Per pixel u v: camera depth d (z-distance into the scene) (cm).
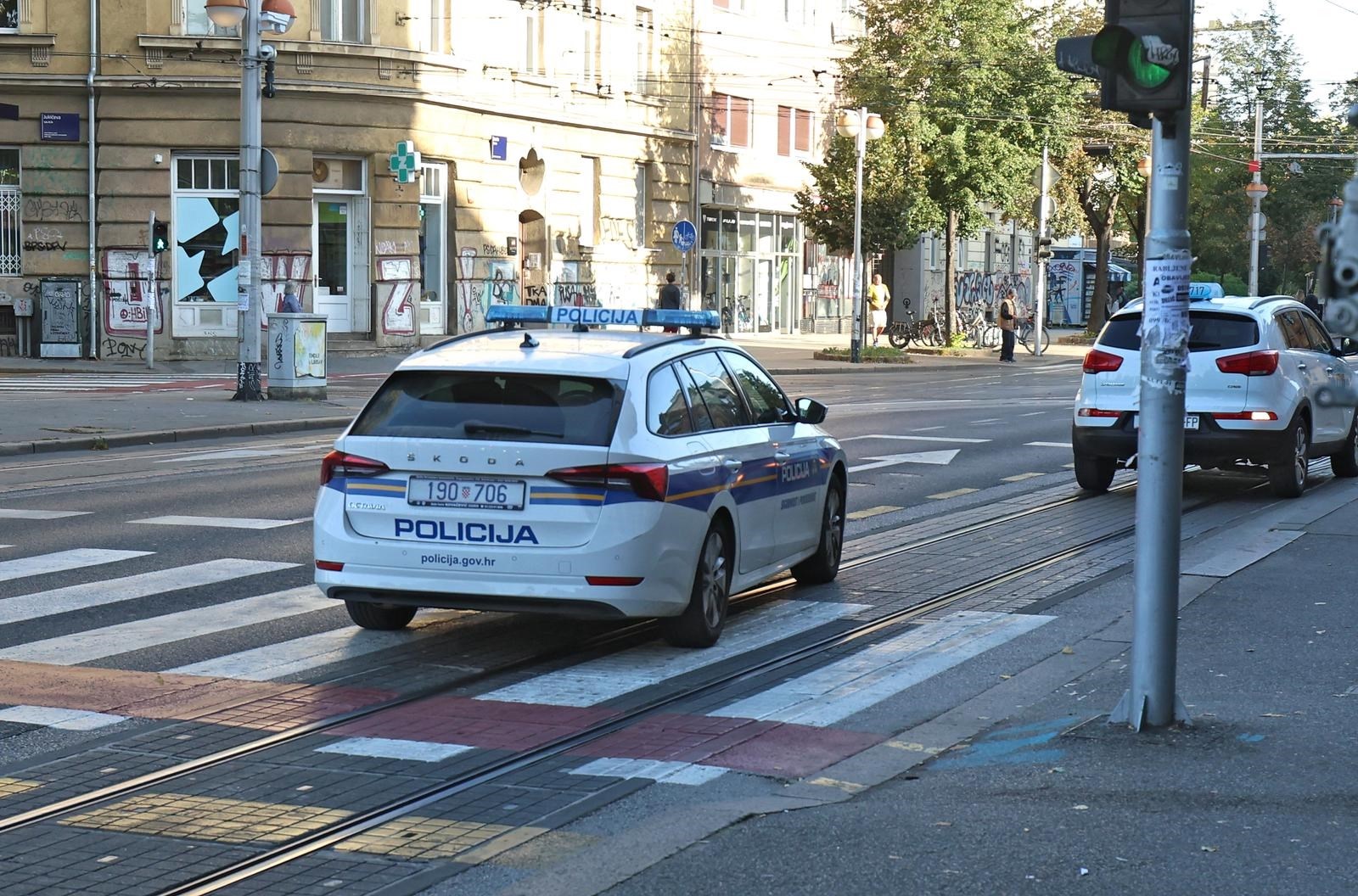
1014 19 4903
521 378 869
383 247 3669
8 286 3509
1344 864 525
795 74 5388
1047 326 6881
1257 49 6669
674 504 848
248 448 2031
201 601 998
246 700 762
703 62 4891
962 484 1667
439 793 620
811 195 4950
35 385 2895
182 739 694
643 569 830
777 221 5422
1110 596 1054
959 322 5500
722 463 912
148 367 3366
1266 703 749
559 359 880
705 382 955
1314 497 1583
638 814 597
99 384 2939
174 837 563
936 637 926
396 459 852
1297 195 6512
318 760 665
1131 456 1559
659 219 4691
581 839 564
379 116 3641
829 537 1099
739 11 5088
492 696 782
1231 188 6606
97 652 856
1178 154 666
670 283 3988
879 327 4850
